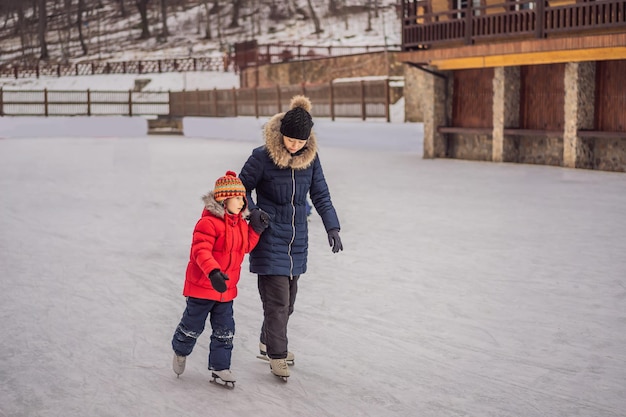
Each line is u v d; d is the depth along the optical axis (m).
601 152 19.97
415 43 23.83
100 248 9.91
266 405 4.62
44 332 6.20
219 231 4.70
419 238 10.32
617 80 19.44
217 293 4.77
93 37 103.06
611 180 17.23
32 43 102.00
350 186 16.92
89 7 112.12
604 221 11.45
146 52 94.31
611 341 5.74
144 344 5.86
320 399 4.70
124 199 14.91
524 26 20.33
